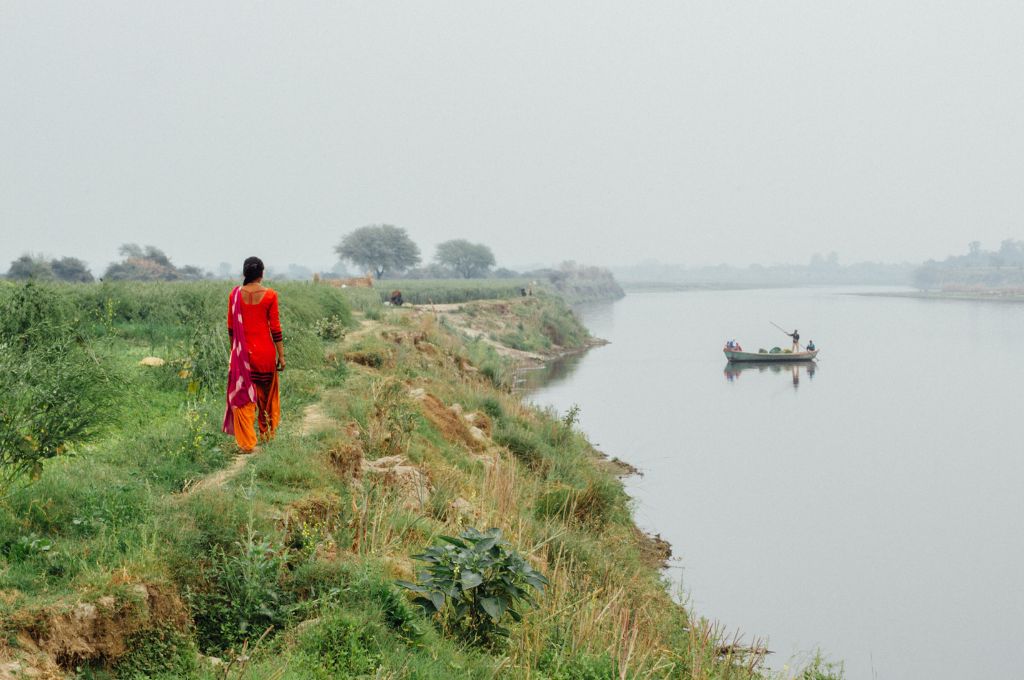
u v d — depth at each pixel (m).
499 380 29.83
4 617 4.66
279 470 8.27
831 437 29.55
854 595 14.99
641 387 40.66
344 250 145.50
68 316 13.49
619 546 14.33
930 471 24.81
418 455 12.62
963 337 75.75
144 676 5.01
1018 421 33.28
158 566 5.71
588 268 188.38
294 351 15.51
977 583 15.88
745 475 23.52
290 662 5.45
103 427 8.48
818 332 80.94
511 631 7.62
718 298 184.62
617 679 7.43
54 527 6.10
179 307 18.12
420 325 28.89
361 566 6.96
